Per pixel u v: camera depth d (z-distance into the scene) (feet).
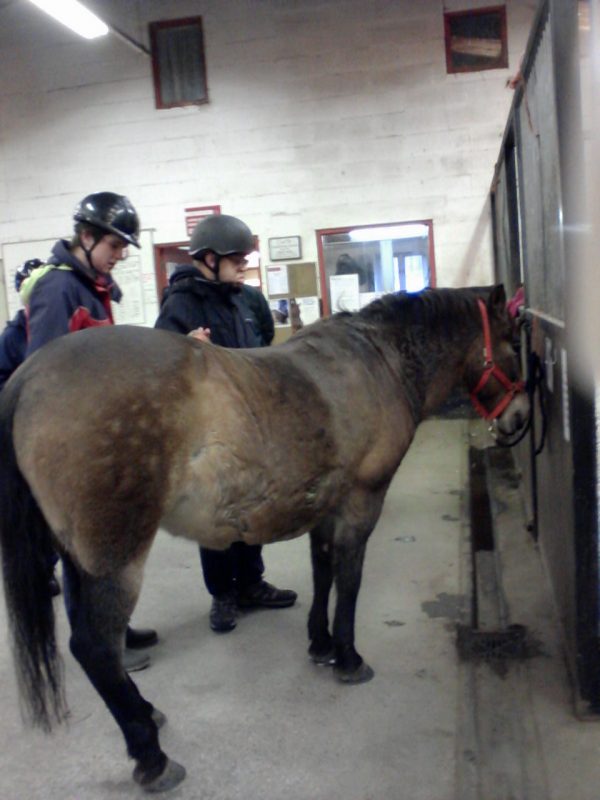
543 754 6.47
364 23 23.99
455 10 23.43
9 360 10.38
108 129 25.71
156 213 25.84
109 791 6.45
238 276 9.43
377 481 7.91
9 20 25.57
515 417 9.21
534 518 11.85
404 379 8.38
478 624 9.41
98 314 8.25
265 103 24.84
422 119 24.11
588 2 6.48
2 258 26.73
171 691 8.11
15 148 26.23
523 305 11.72
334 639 8.11
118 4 25.04
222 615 9.60
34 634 6.11
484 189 24.03
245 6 24.49
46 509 6.03
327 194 24.91
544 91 8.16
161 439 6.08
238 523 6.79
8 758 7.02
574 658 7.28
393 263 25.02
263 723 7.37
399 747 6.81
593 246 6.47
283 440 6.82
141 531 6.11
